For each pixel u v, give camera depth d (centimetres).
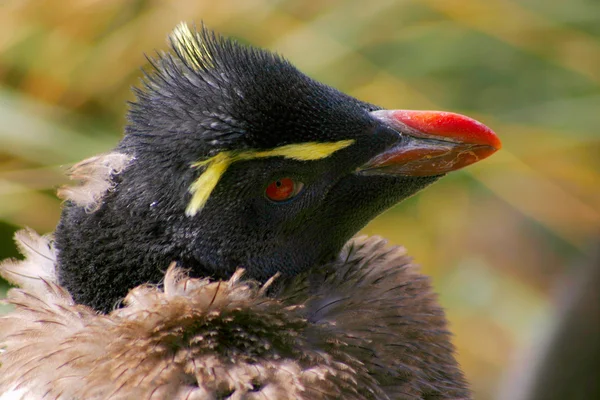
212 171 338
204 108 338
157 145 338
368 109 342
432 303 343
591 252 362
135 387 336
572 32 370
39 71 367
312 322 339
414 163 341
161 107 339
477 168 373
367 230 379
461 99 371
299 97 339
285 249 340
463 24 371
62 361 337
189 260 339
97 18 368
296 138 339
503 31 370
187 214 338
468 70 371
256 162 338
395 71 370
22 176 365
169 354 337
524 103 371
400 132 341
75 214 340
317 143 339
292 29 369
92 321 338
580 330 361
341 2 371
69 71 367
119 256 339
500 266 413
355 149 340
